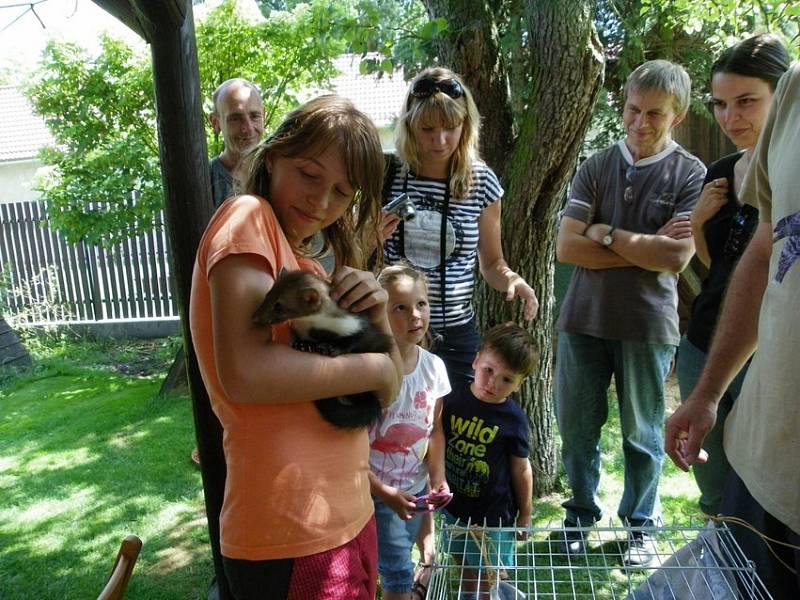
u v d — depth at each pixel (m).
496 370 3.12
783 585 1.95
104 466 5.47
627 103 3.64
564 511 4.37
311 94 8.25
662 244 3.43
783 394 1.84
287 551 1.68
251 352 1.59
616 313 3.60
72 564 3.99
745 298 2.25
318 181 1.77
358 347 1.89
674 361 7.12
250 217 1.68
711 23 5.97
